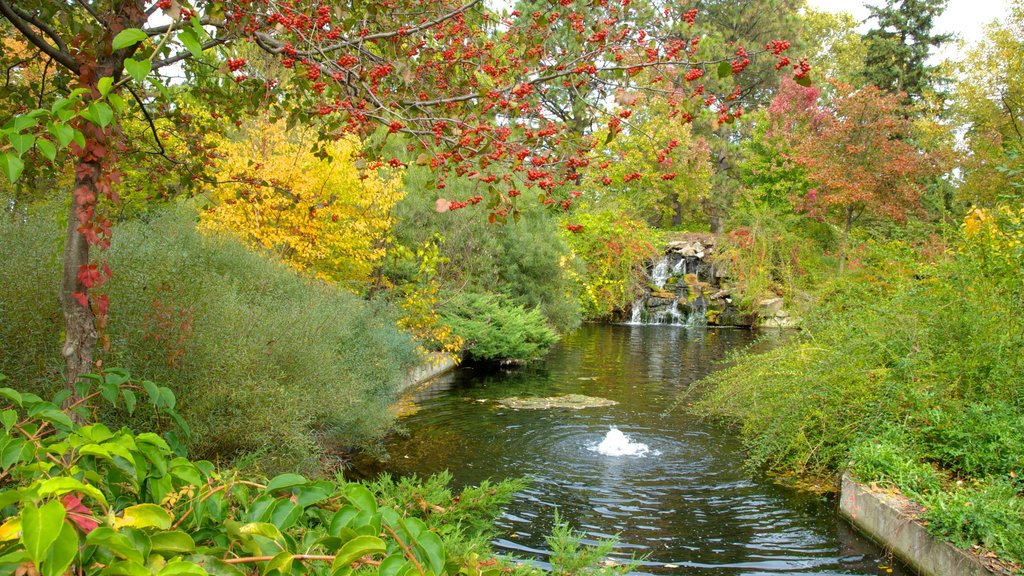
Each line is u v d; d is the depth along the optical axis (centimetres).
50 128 173
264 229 878
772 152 2575
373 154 324
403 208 1241
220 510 150
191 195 396
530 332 1386
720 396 905
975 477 537
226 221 849
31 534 96
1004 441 532
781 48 245
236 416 483
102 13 275
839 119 2366
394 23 338
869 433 644
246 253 779
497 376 1250
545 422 884
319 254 927
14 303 390
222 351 488
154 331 435
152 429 421
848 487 569
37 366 383
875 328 760
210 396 460
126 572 107
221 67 299
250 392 496
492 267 1456
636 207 2578
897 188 2191
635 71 285
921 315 729
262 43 300
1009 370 599
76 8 356
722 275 2464
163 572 104
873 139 2247
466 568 157
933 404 614
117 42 172
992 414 566
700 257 2595
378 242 1187
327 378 616
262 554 130
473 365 1365
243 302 628
